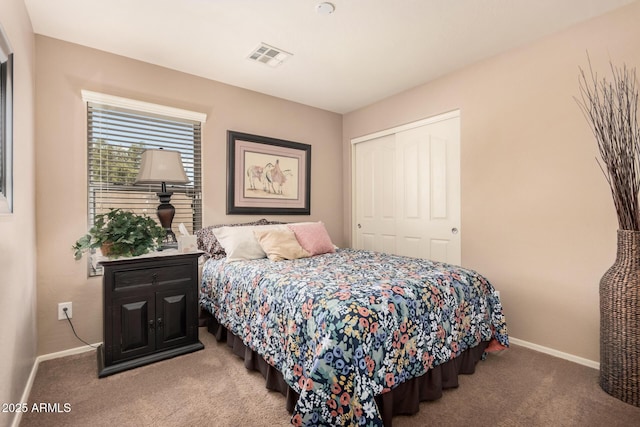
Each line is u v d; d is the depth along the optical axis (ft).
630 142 5.74
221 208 9.98
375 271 6.46
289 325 5.12
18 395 5.07
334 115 13.05
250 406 5.33
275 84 10.19
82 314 7.62
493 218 8.47
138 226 6.79
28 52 6.35
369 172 12.39
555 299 7.36
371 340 4.40
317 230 9.48
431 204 10.20
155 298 6.95
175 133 9.20
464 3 6.30
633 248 5.53
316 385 4.05
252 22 6.89
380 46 7.93
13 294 4.85
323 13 6.61
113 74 8.13
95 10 6.40
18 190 5.29
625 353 5.47
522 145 7.89
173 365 6.74
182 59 8.52
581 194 6.97
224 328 7.88
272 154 11.11
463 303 6.05
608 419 5.01
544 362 6.97
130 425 4.87
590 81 6.83
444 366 5.75
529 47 7.77
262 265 7.27
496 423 4.91
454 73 9.33
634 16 6.30
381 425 4.16
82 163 7.70
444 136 9.82
